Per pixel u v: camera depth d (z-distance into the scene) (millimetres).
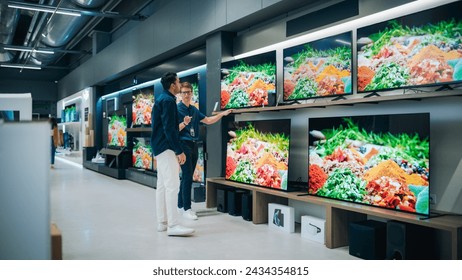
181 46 6406
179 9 6320
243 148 4719
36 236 1700
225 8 5105
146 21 7699
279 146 4172
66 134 15805
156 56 7312
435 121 3092
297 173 4461
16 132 1687
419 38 3008
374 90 3371
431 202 3115
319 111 4168
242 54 5277
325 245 3539
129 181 8359
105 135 11578
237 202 4777
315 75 3953
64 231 4020
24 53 13391
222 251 3350
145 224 4340
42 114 17547
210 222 4453
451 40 2791
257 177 4465
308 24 4199
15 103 3443
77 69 13289
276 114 4777
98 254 3246
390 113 3459
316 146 3795
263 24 4980
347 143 3484
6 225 1670
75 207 5340
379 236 3078
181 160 3766
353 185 3418
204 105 6418
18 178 1685
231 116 5410
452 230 2549
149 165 7922
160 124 3775
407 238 2830
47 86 17062
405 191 2998
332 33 4027
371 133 3275
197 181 6238
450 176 2992
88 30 11281
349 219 3562
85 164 11586
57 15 8562
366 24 3662
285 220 4020
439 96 2818
